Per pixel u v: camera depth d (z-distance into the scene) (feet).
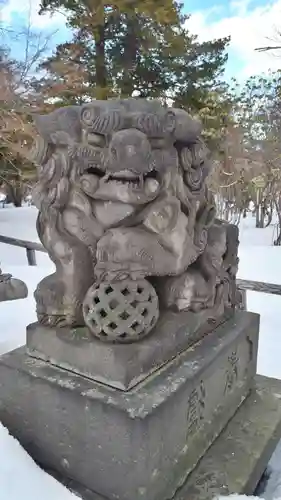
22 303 7.61
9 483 2.80
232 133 24.09
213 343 3.76
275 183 26.99
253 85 28.17
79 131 3.00
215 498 3.05
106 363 2.98
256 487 3.83
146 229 3.17
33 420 3.24
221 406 3.84
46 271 11.05
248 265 14.20
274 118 24.89
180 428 3.12
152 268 3.14
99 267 3.14
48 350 3.31
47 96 15.97
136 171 2.80
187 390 3.13
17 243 12.37
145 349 3.07
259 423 4.02
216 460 3.49
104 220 3.14
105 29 18.16
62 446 3.10
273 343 7.12
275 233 28.58
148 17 17.06
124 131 2.79
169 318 3.53
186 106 18.93
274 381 4.96
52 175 3.20
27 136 15.52
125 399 2.84
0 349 5.57
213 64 18.89
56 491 2.83
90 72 18.72
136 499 2.80
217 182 22.82
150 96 18.44
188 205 3.32
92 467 2.96
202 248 3.60
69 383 3.04
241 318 4.41
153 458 2.79
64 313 3.36
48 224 3.34
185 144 3.34
